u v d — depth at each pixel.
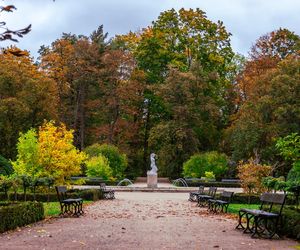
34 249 8.26
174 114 46.00
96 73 49.66
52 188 21.42
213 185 36.38
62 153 21.12
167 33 51.28
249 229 10.93
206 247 8.74
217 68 50.19
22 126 39.25
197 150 45.31
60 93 48.97
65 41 50.59
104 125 49.12
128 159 48.56
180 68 49.38
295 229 9.97
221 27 50.81
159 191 31.41
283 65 37.09
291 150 11.73
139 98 50.75
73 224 12.40
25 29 4.87
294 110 34.03
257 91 37.88
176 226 12.20
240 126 38.06
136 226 12.05
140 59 51.75
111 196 23.97
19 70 39.59
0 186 16.70
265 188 21.30
